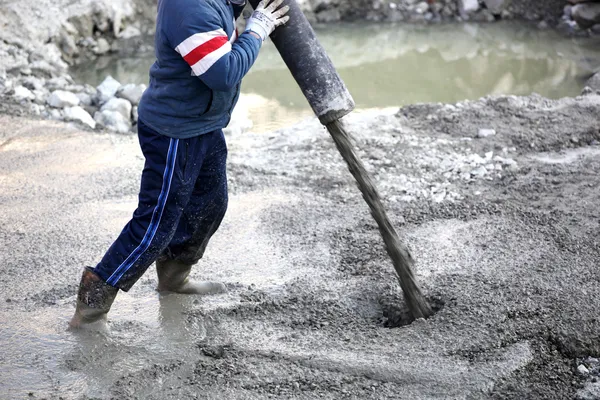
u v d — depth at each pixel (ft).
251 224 17.10
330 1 40.68
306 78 12.16
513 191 18.66
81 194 18.81
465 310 12.82
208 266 15.21
